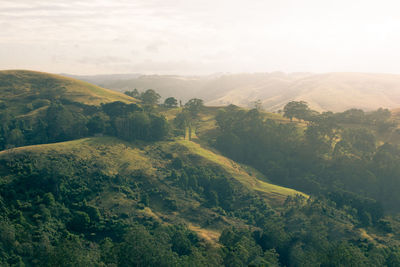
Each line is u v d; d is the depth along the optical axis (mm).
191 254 94500
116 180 158375
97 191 146750
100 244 108125
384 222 142625
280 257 118750
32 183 133625
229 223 143250
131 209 139125
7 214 109250
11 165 143000
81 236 113188
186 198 160750
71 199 136125
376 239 127750
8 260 87750
